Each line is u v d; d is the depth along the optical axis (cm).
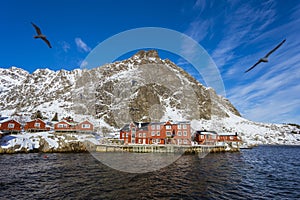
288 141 9106
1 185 1341
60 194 1148
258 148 6209
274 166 2417
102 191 1202
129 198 1090
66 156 3069
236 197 1162
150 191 1214
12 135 3988
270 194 1237
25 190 1231
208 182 1475
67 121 4656
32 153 3534
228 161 2825
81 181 1432
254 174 1856
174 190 1249
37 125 4834
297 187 1402
